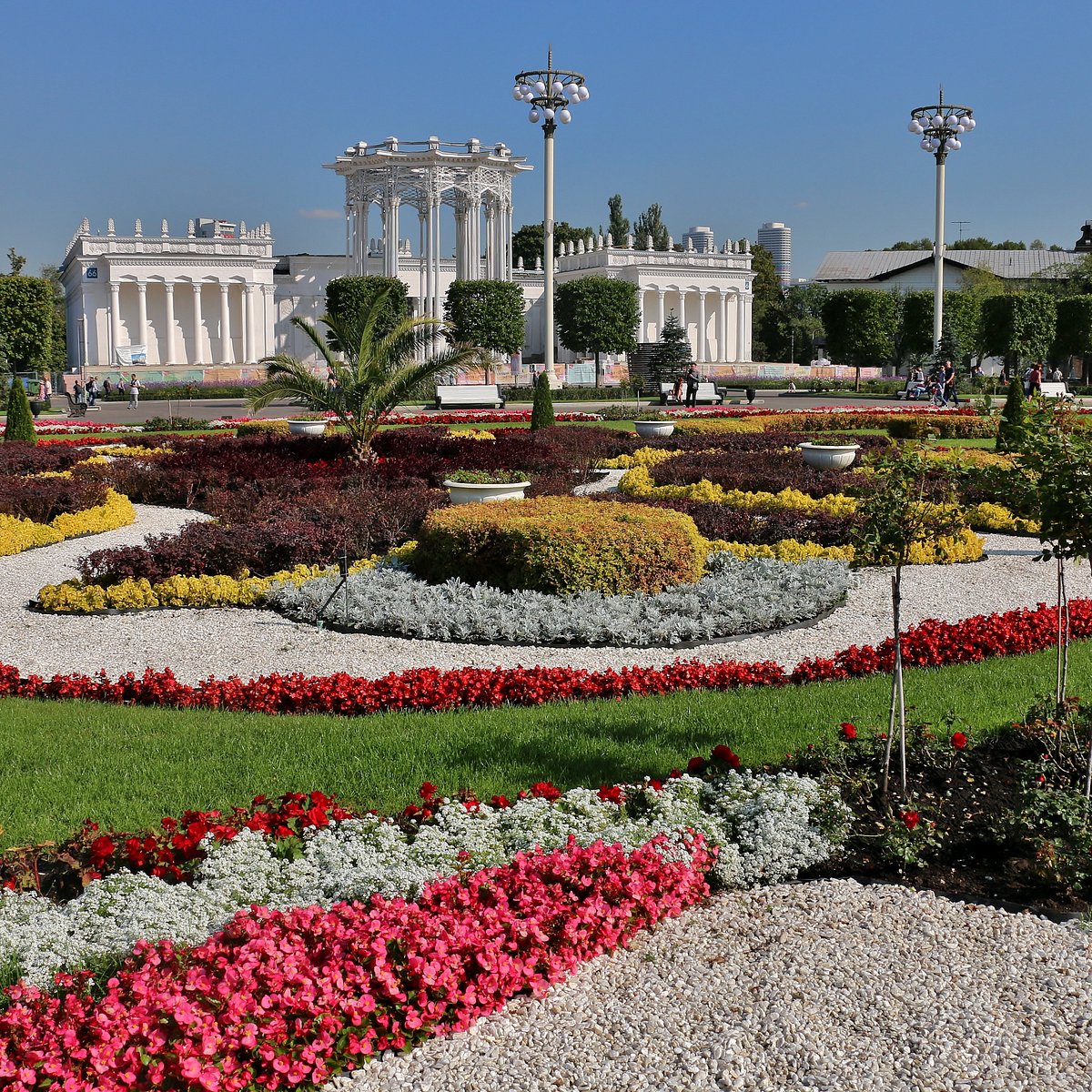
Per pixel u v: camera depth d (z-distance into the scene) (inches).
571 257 3836.1
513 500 635.5
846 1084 178.9
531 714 365.1
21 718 363.3
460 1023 191.6
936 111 2006.6
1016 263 4148.6
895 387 2628.0
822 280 4227.4
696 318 3727.9
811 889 245.8
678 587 539.8
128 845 243.4
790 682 409.1
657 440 1187.3
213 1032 172.4
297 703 382.6
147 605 546.6
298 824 264.2
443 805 268.7
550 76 1669.5
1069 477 273.9
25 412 1282.0
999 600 564.1
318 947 195.0
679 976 211.0
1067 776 290.0
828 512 719.7
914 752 309.0
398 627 497.4
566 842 247.8
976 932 225.5
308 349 3408.0
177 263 3216.0
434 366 922.7
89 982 192.1
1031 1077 180.9
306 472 904.9
